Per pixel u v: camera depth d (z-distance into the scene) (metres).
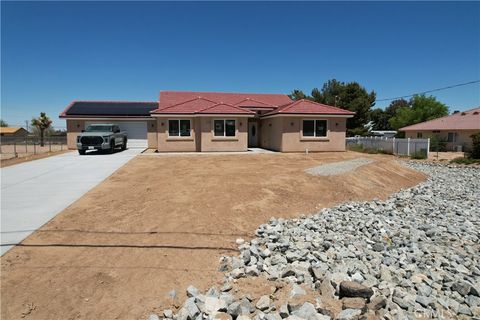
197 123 22.86
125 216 7.48
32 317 3.91
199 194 9.36
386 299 4.37
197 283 4.85
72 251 5.65
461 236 7.58
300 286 4.82
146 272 5.04
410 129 41.97
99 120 27.30
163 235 6.46
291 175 12.26
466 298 4.71
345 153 22.25
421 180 15.90
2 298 4.23
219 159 18.05
